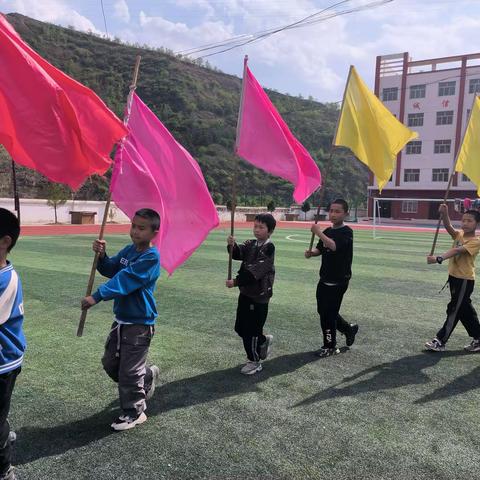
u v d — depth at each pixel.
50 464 2.88
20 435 3.21
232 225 4.36
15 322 2.45
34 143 2.88
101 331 5.64
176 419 3.50
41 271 9.73
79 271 9.84
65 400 3.78
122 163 3.72
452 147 46.12
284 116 84.44
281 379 4.35
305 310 7.08
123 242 16.56
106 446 3.10
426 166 47.38
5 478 2.57
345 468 2.92
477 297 8.38
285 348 5.27
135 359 3.30
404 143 4.89
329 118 91.81
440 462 3.01
